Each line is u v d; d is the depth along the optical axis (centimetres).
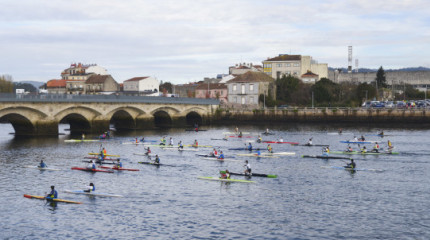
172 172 6116
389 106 14575
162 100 13050
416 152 7800
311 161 6988
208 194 4931
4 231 3825
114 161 6956
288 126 13862
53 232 3803
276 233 3759
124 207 4453
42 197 4734
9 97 9312
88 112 11306
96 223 4006
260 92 16938
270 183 5441
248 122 15400
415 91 19650
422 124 13200
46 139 9912
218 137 10731
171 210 4359
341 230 3822
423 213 4241
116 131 12281
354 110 14038
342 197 4803
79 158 7262
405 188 5172
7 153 7775
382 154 7619
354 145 8944
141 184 5394
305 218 4122
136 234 3747
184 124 14125
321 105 15988
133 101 12175
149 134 11469
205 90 19188
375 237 3662
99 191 5047
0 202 4616
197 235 3719
